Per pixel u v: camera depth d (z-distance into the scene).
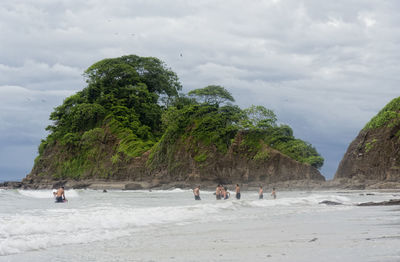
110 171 116.38
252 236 13.96
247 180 100.44
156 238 13.83
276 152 101.12
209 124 108.50
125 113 129.38
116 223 17.59
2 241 12.38
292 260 9.46
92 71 138.12
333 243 11.73
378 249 10.45
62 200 37.84
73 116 132.88
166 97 141.50
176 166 105.50
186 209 24.20
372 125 100.12
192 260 9.97
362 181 87.38
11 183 116.50
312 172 98.88
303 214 22.69
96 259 10.36
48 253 11.21
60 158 128.62
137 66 140.25
